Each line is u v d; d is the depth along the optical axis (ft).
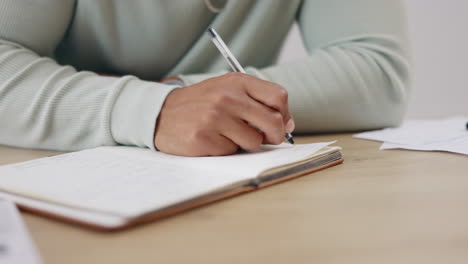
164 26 3.14
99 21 2.95
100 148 1.80
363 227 0.91
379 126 2.83
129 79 2.04
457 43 6.55
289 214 1.01
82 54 3.18
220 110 1.63
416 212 1.00
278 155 1.55
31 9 2.49
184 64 3.44
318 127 2.66
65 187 1.14
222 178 1.22
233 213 1.03
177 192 1.07
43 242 0.85
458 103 6.68
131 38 3.12
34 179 1.25
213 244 0.83
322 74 2.66
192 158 1.60
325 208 1.05
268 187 1.30
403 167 1.55
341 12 3.07
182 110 1.71
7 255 0.68
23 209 1.05
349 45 2.92
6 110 2.12
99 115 1.96
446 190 1.20
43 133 2.07
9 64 2.20
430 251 0.77
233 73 1.79
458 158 1.68
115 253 0.79
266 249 0.80
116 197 1.03
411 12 6.59
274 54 3.80
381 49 2.83
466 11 6.44
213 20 3.37
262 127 1.67
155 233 0.90
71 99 2.03
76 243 0.85
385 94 2.78
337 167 1.59
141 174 1.30
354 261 0.73
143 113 1.82
